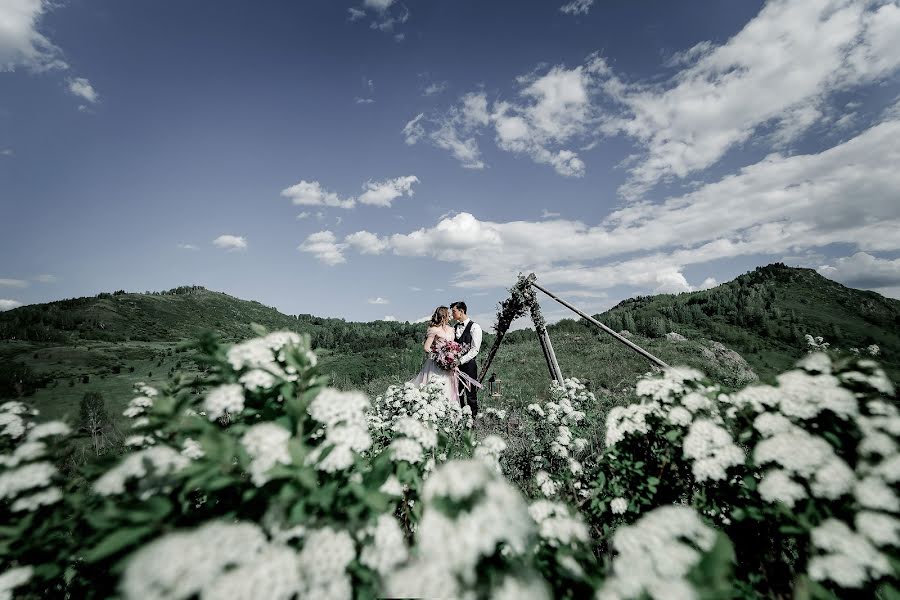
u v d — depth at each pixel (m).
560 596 1.78
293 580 1.43
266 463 1.82
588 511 3.39
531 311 10.05
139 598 1.32
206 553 1.42
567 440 4.67
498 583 1.50
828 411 2.66
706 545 1.74
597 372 17.42
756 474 2.69
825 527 2.03
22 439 2.38
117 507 1.67
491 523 1.55
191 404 2.17
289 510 1.76
